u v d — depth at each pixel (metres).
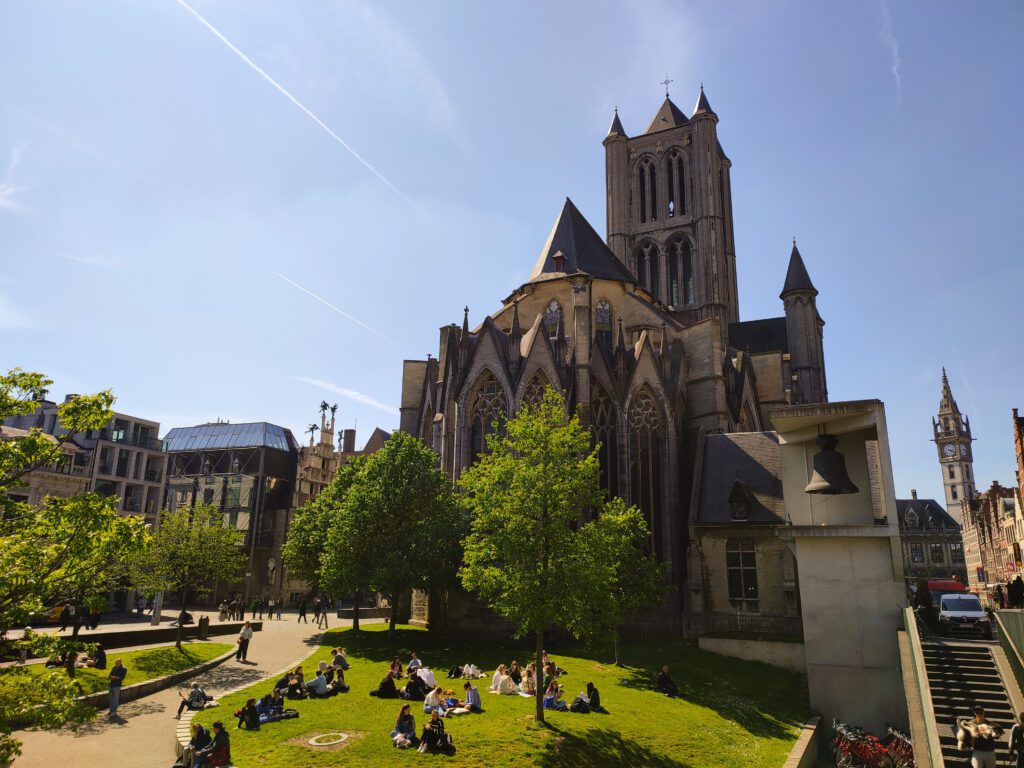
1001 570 97.75
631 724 29.39
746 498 49.16
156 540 46.06
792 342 101.81
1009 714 26.88
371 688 33.22
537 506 30.17
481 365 58.56
